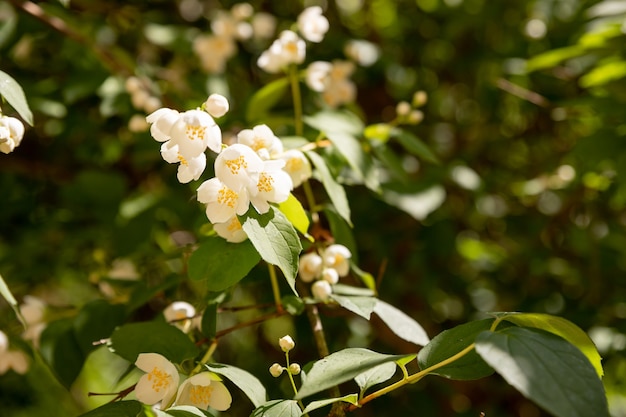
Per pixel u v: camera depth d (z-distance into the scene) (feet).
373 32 4.75
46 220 4.00
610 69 3.47
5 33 3.30
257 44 4.44
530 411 4.30
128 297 2.95
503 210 4.47
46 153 4.08
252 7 4.63
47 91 3.69
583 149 3.36
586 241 4.02
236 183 2.25
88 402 4.65
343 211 2.55
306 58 4.10
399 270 4.01
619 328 3.49
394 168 3.01
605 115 3.43
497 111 4.71
